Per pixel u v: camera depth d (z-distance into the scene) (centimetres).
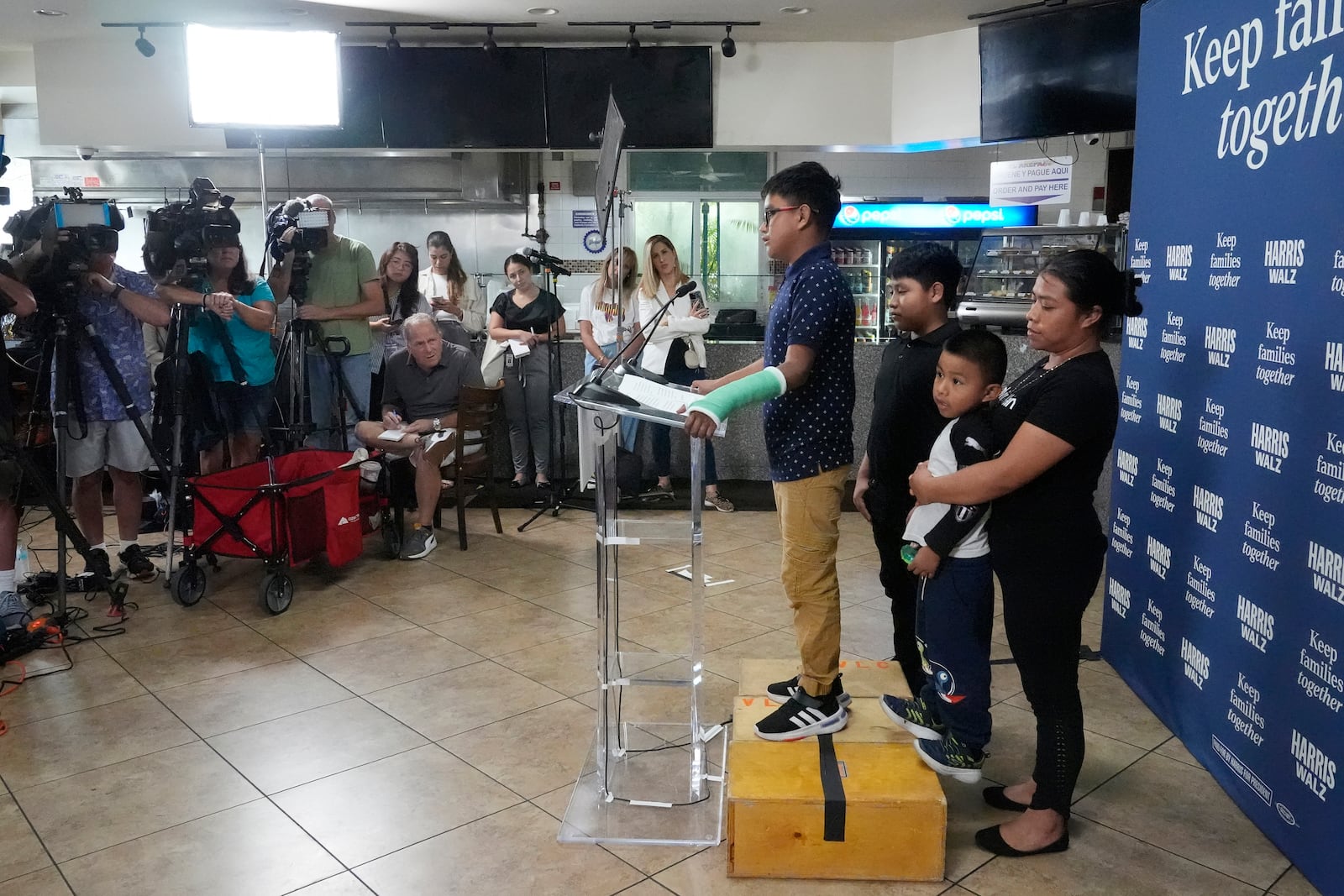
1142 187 320
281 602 409
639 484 564
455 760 284
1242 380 254
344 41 652
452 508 580
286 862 235
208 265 439
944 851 225
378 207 862
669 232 913
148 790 269
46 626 374
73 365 407
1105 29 560
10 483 373
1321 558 217
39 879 230
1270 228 240
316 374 523
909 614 292
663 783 269
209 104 532
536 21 609
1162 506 303
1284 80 234
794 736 250
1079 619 221
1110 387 211
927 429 272
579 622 396
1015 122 596
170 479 424
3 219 830
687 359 569
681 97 655
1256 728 245
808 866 226
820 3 567
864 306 616
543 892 223
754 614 404
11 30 632
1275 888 221
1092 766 276
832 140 669
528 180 870
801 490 239
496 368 603
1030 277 555
